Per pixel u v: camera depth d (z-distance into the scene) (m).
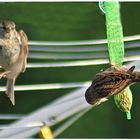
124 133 17.64
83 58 10.78
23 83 16.38
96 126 17.64
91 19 12.88
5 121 13.93
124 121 17.84
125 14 12.00
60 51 10.93
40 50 11.01
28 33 14.01
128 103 8.48
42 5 12.11
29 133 10.00
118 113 17.66
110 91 7.91
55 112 9.95
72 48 10.89
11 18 11.97
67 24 13.30
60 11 12.45
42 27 13.46
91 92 7.99
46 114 9.96
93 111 17.69
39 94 16.81
